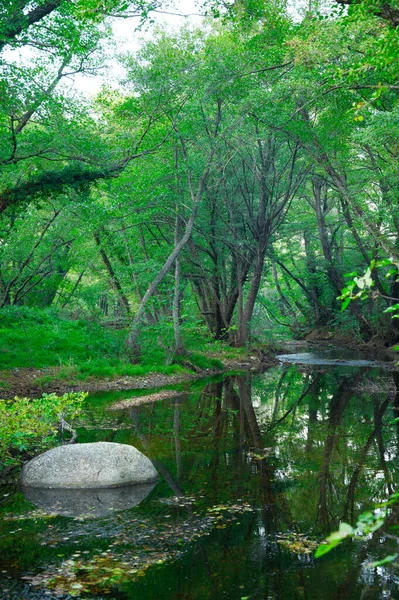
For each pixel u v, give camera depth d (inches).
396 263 105.7
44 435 370.6
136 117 842.8
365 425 468.4
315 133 872.9
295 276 1593.3
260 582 188.1
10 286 987.9
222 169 1009.5
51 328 849.5
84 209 721.0
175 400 599.2
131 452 308.5
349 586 186.5
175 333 872.9
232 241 1086.4
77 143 585.6
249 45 795.4
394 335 1346.0
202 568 198.7
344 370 924.6
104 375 714.2
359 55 598.5
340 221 1471.5
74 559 204.4
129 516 250.2
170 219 1064.8
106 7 481.1
